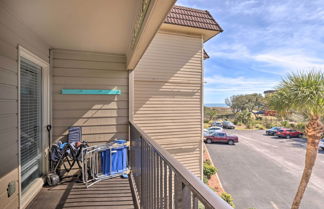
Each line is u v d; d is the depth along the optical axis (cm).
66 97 337
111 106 360
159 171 140
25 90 247
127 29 241
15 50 204
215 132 1550
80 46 316
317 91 427
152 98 548
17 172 206
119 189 273
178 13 561
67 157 311
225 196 651
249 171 907
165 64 560
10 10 189
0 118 175
